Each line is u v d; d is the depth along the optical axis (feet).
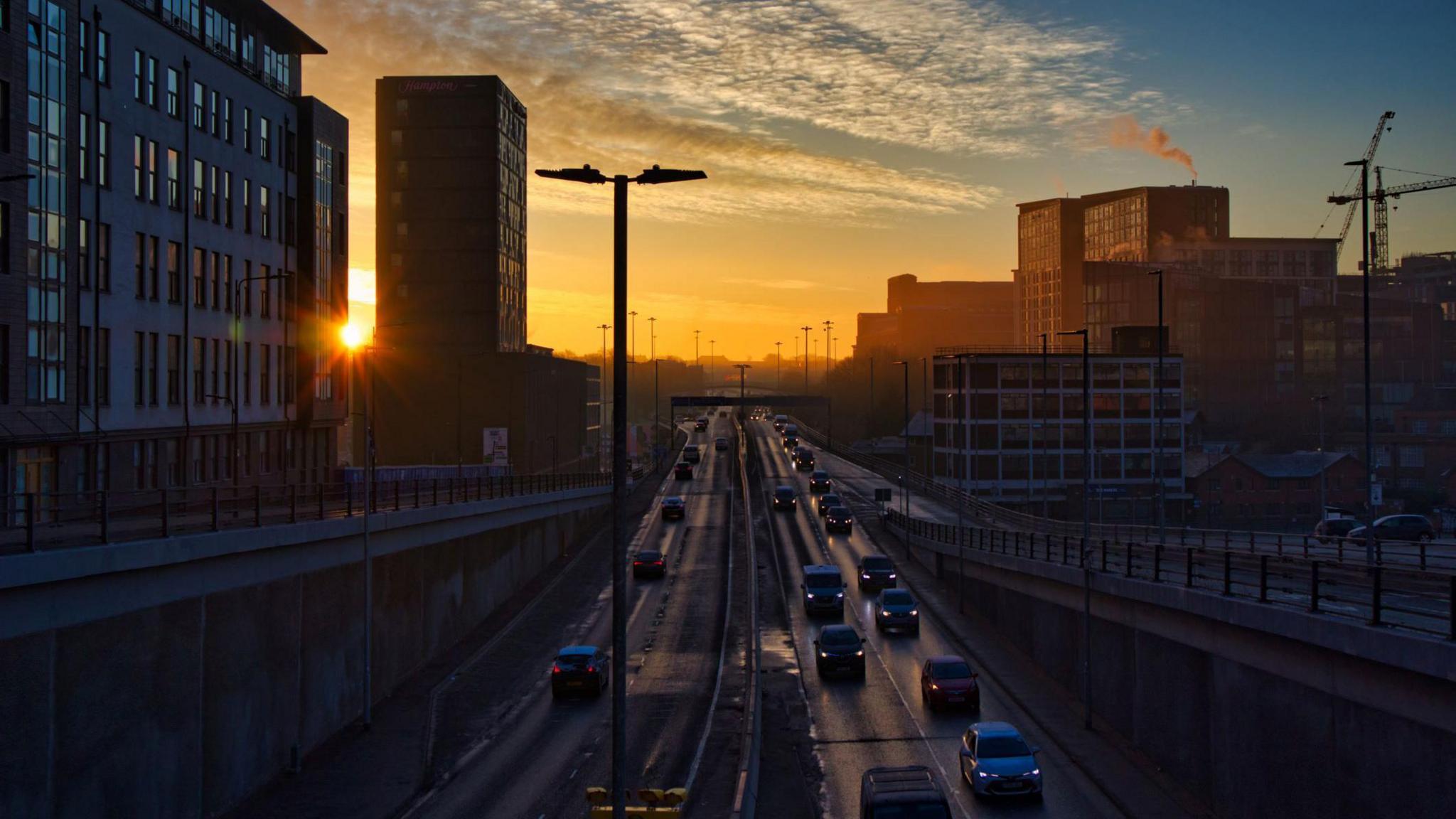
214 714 96.73
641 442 618.03
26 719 73.00
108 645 81.92
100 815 80.53
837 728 129.49
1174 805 103.04
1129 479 393.91
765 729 128.98
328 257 205.98
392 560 146.72
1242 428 507.71
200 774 94.27
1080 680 143.23
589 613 198.29
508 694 144.66
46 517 122.83
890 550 266.16
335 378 209.05
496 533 203.10
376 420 375.45
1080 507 381.60
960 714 135.64
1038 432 395.75
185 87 158.92
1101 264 552.00
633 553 257.55
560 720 130.62
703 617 194.39
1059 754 119.65
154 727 87.45
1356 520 254.68
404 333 381.19
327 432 209.46
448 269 382.22
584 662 141.79
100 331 137.80
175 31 156.66
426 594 161.79
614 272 68.18
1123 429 395.55
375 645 139.64
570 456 457.27
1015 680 154.30
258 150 183.01
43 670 74.90
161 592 88.79
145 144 148.97
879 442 570.87
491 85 384.27
